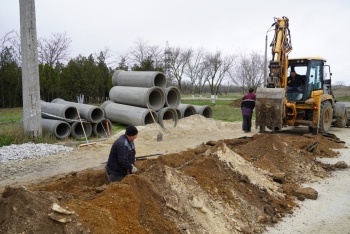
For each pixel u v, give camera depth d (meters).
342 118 16.66
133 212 4.54
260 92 12.66
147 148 10.90
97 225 4.00
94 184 6.95
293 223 5.89
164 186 5.43
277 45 13.08
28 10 11.42
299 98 13.60
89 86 30.81
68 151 10.60
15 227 3.74
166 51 49.50
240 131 15.06
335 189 7.64
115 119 15.82
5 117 20.50
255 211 6.02
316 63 13.75
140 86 15.45
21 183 7.32
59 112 13.15
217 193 6.03
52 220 3.84
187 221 5.02
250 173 7.26
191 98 45.59
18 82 29.17
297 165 8.77
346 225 5.84
